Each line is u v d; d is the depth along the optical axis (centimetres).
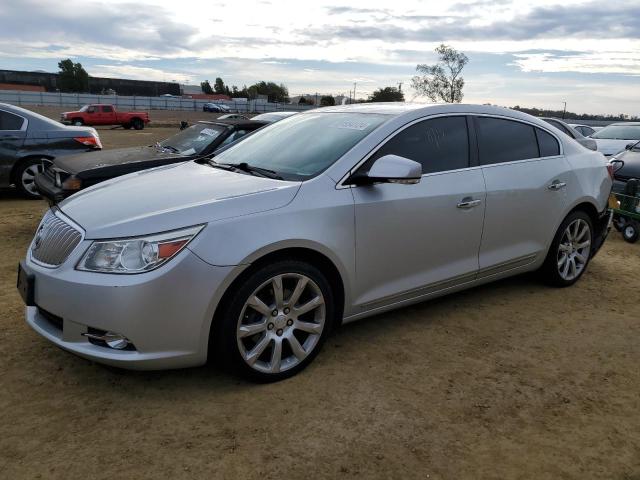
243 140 467
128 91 10069
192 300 289
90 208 323
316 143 387
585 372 352
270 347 324
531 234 456
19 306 427
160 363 292
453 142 406
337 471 254
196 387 321
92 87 9769
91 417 290
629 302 477
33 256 327
